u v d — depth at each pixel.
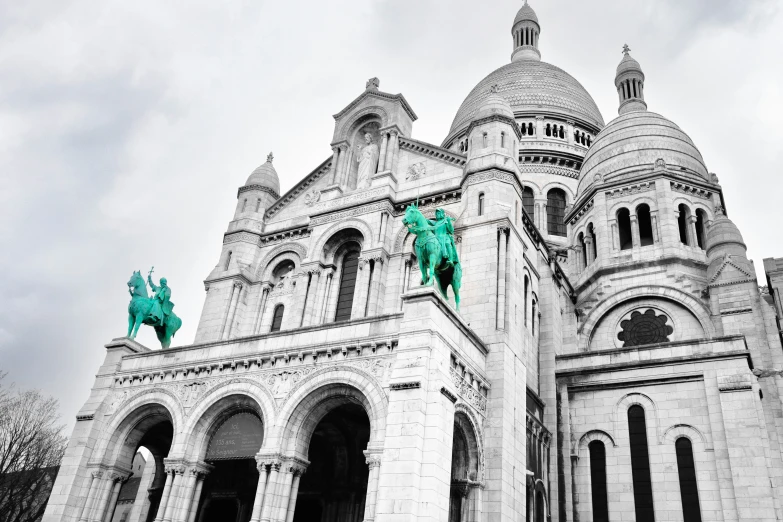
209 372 29.86
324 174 43.72
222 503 33.66
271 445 26.14
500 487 26.44
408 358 24.41
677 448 32.91
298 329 28.77
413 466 22.25
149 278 36.62
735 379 32.50
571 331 41.97
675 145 49.72
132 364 32.72
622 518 32.59
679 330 40.91
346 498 30.55
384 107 42.38
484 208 34.19
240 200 45.16
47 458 58.38
